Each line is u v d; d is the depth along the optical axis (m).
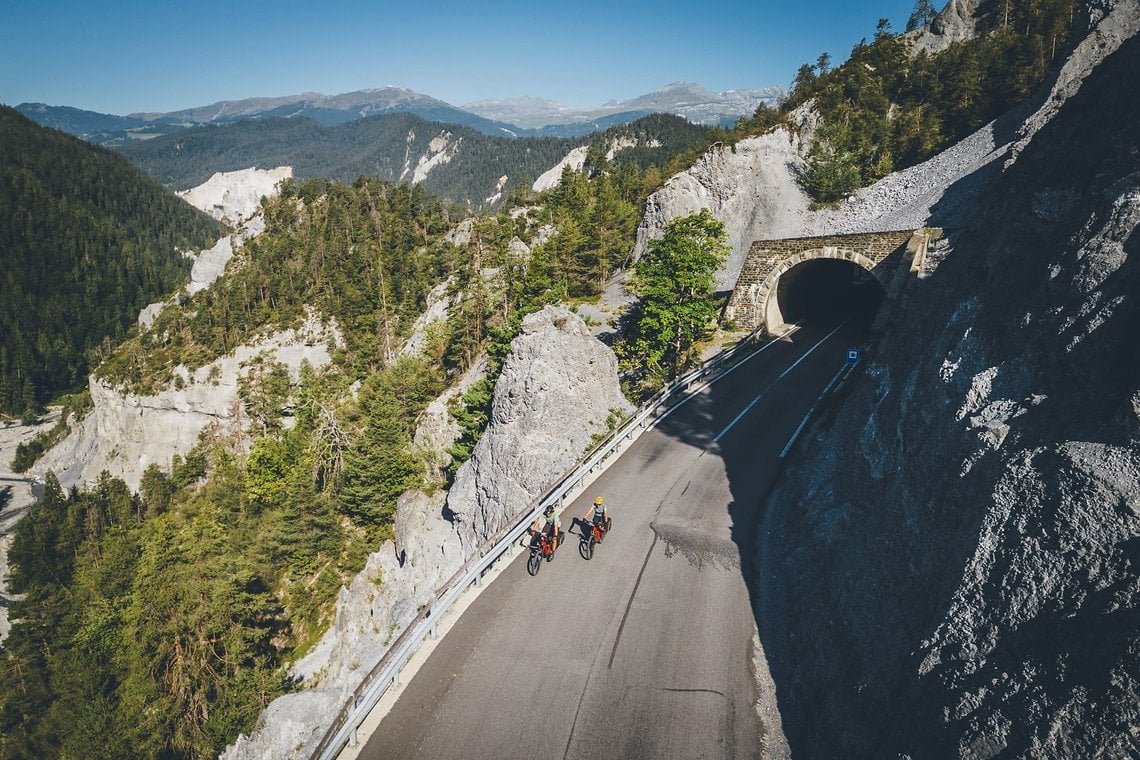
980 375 12.32
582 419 27.94
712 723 12.71
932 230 38.72
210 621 33.38
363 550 42.00
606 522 18.61
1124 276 9.80
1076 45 54.09
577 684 13.66
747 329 47.44
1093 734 6.67
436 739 12.27
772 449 26.64
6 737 38.62
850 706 11.34
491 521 27.50
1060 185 13.27
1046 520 8.77
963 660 8.95
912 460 13.86
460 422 38.44
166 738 31.09
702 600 16.62
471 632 15.24
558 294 51.09
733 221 69.44
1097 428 8.97
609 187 92.56
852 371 29.44
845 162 66.06
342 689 20.09
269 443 58.66
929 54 83.50
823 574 15.70
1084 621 7.53
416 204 131.38
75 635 38.22
